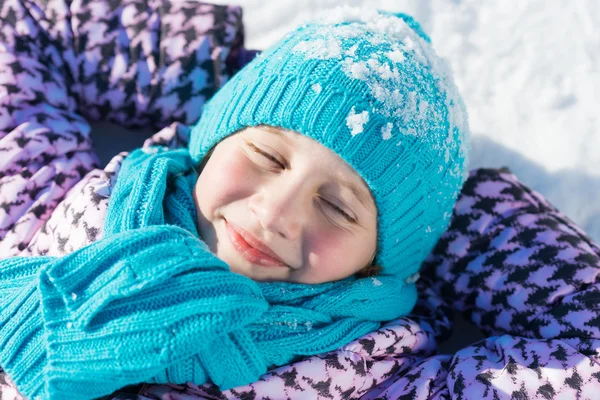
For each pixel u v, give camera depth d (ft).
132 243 3.59
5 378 3.85
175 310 3.42
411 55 4.38
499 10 6.63
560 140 6.00
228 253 4.07
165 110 5.61
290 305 4.19
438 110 4.33
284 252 4.02
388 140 4.00
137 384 3.94
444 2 6.62
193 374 3.78
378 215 4.26
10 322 3.67
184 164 4.67
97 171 5.08
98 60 5.49
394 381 4.45
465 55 6.46
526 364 4.24
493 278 4.90
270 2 6.61
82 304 3.45
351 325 4.35
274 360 4.00
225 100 4.52
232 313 3.53
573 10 6.54
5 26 5.32
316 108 3.93
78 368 3.40
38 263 3.94
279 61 4.25
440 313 5.25
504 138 6.11
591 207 5.78
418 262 5.01
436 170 4.35
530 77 6.29
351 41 4.25
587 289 4.55
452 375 4.35
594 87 6.17
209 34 5.61
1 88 5.07
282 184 3.92
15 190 4.83
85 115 5.80
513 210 5.16
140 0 5.66
